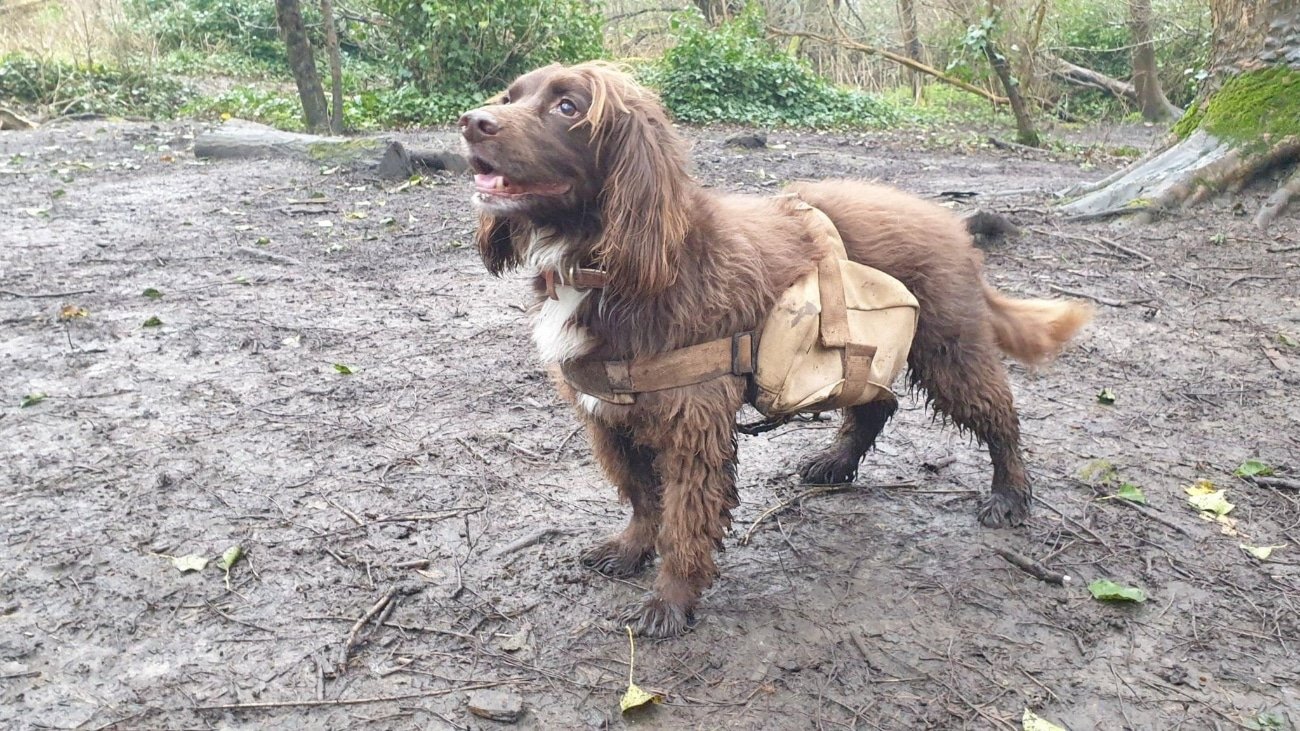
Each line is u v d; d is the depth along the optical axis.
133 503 1.10
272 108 4.45
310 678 0.83
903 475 1.22
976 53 4.52
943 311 0.98
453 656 0.86
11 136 3.80
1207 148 2.38
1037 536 1.07
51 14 5.21
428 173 3.04
